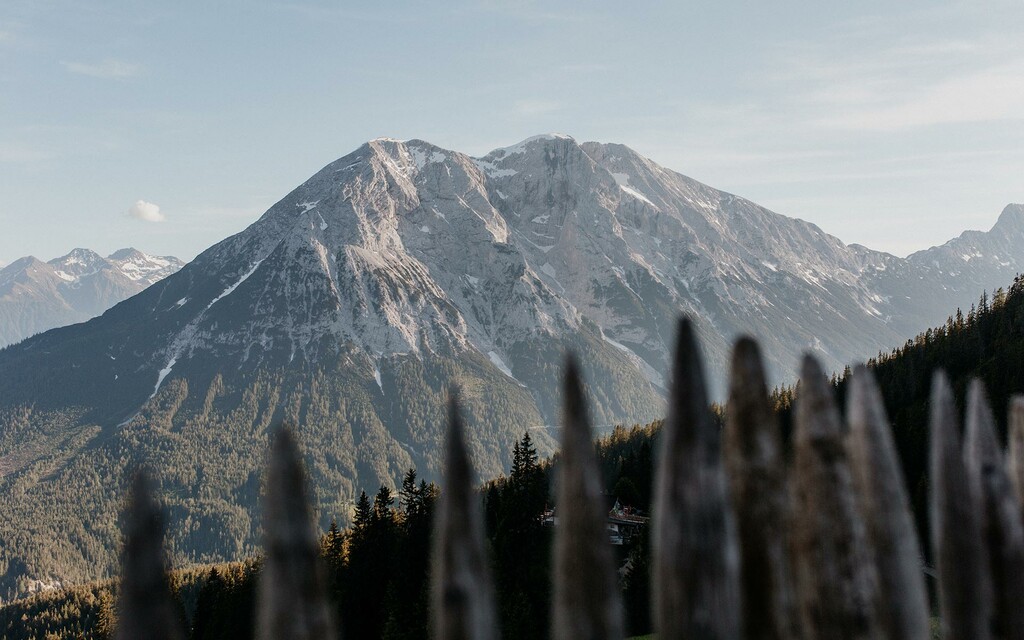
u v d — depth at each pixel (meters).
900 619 4.47
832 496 4.48
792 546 4.57
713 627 3.78
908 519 4.66
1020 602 5.06
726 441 4.34
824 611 4.44
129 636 3.00
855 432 4.78
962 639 5.03
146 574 3.04
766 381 4.31
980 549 5.07
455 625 3.94
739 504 4.24
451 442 4.03
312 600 3.42
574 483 3.99
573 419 4.02
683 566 3.82
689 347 3.88
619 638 3.95
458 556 4.01
